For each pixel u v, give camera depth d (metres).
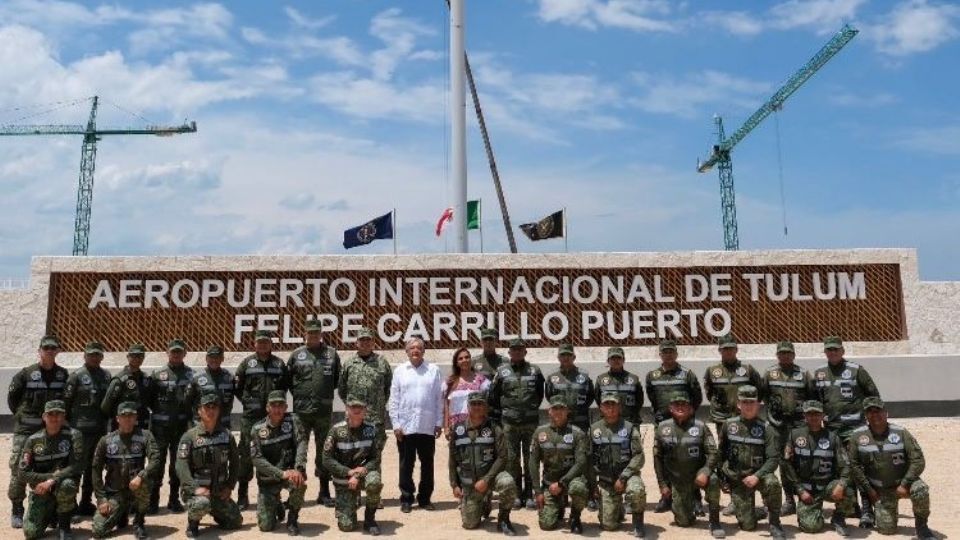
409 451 10.24
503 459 9.35
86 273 15.47
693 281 16.08
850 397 10.44
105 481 9.43
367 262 15.80
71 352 15.17
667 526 9.49
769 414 10.74
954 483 11.33
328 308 15.60
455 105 17.94
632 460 9.30
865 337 16.05
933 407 15.69
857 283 16.22
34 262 15.41
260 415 10.41
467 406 9.63
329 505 10.45
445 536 8.98
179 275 15.55
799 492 9.41
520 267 15.95
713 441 9.37
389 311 15.66
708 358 15.72
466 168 17.72
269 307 15.54
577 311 15.85
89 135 100.94
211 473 9.23
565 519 9.70
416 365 10.48
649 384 10.60
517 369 10.50
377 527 9.16
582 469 9.24
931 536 8.94
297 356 10.77
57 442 9.09
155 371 10.41
